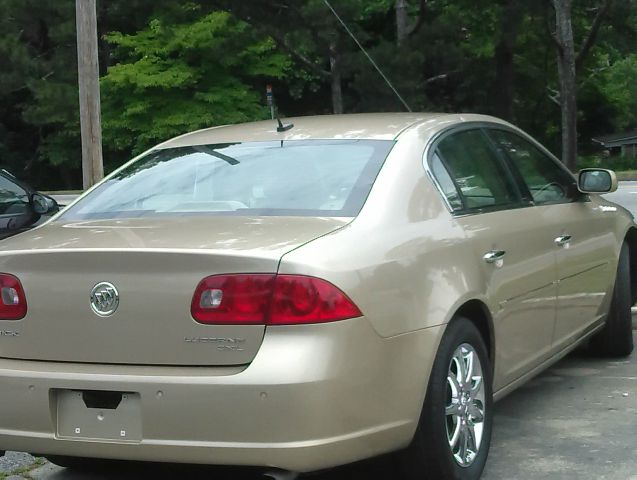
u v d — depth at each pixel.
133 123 38.19
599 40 39.00
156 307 3.59
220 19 36.88
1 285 3.86
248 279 3.51
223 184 4.43
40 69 40.16
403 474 4.03
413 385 3.80
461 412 4.18
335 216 3.97
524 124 50.00
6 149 45.94
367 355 3.59
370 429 3.62
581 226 5.71
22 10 39.34
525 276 4.86
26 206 9.70
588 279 5.83
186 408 3.51
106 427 3.65
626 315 6.52
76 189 46.31
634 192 22.62
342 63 28.61
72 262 3.71
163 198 4.46
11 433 3.79
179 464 3.74
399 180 4.21
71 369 3.70
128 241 3.77
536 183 5.46
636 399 5.71
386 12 41.44
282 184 4.30
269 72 39.19
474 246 4.38
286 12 28.89
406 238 3.97
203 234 3.80
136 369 3.62
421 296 3.90
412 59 28.38
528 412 5.49
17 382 3.75
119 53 40.47
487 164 5.00
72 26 38.75
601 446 4.85
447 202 4.41
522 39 38.47
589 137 56.81
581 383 6.11
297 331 3.48
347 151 4.45
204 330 3.53
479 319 4.50
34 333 3.79
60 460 4.68
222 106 38.62
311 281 3.49
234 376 3.46
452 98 42.06
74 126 40.31
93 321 3.68
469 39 37.38
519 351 4.86
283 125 4.98
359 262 3.66
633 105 56.75
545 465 4.58
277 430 3.43
